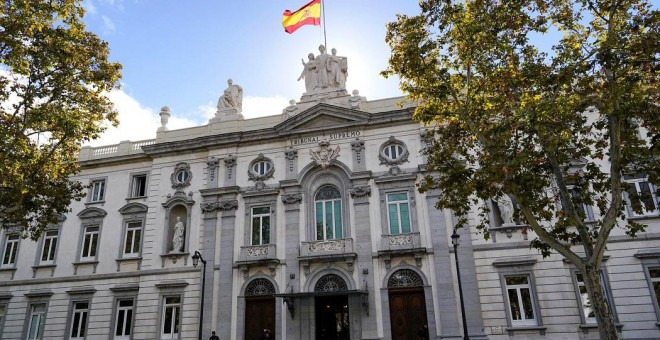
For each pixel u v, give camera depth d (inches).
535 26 657.6
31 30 759.1
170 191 1218.0
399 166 1078.4
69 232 1269.7
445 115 723.4
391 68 754.8
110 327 1145.4
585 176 684.1
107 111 901.2
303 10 1262.3
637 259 906.7
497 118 823.7
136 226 1236.5
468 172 687.1
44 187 872.9
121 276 1182.9
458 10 687.7
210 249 1122.7
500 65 681.0
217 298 1080.2
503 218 989.2
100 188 1310.3
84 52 843.4
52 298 1212.5
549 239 615.8
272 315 1049.5
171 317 1110.4
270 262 1061.1
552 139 582.6
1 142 754.2
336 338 1009.5
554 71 625.6
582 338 880.9
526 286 945.5
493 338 911.0
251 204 1140.5
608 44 566.3
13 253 1300.4
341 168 1106.7
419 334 933.2
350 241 1032.8
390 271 1001.5
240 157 1195.9
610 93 565.9
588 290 579.8
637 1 611.5
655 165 629.6
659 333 858.8
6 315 1226.0
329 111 1143.0
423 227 1020.5
